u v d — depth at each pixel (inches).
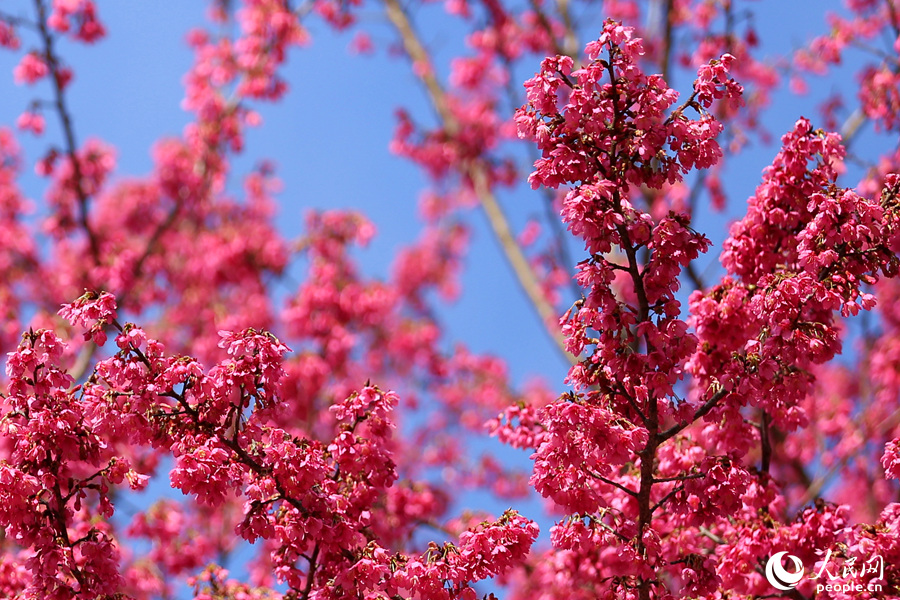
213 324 562.9
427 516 341.7
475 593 180.2
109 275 541.6
